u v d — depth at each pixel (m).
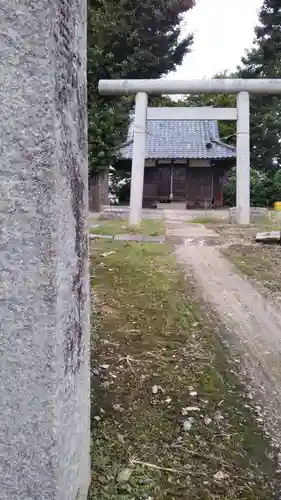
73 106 0.96
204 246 6.05
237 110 8.50
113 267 4.48
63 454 0.96
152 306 3.19
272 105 18.44
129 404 1.82
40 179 0.84
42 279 0.86
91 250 5.50
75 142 0.99
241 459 1.50
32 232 0.85
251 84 8.21
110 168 13.24
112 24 10.89
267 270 4.57
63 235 0.91
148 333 2.65
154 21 12.09
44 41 0.81
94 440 1.54
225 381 2.08
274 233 6.47
